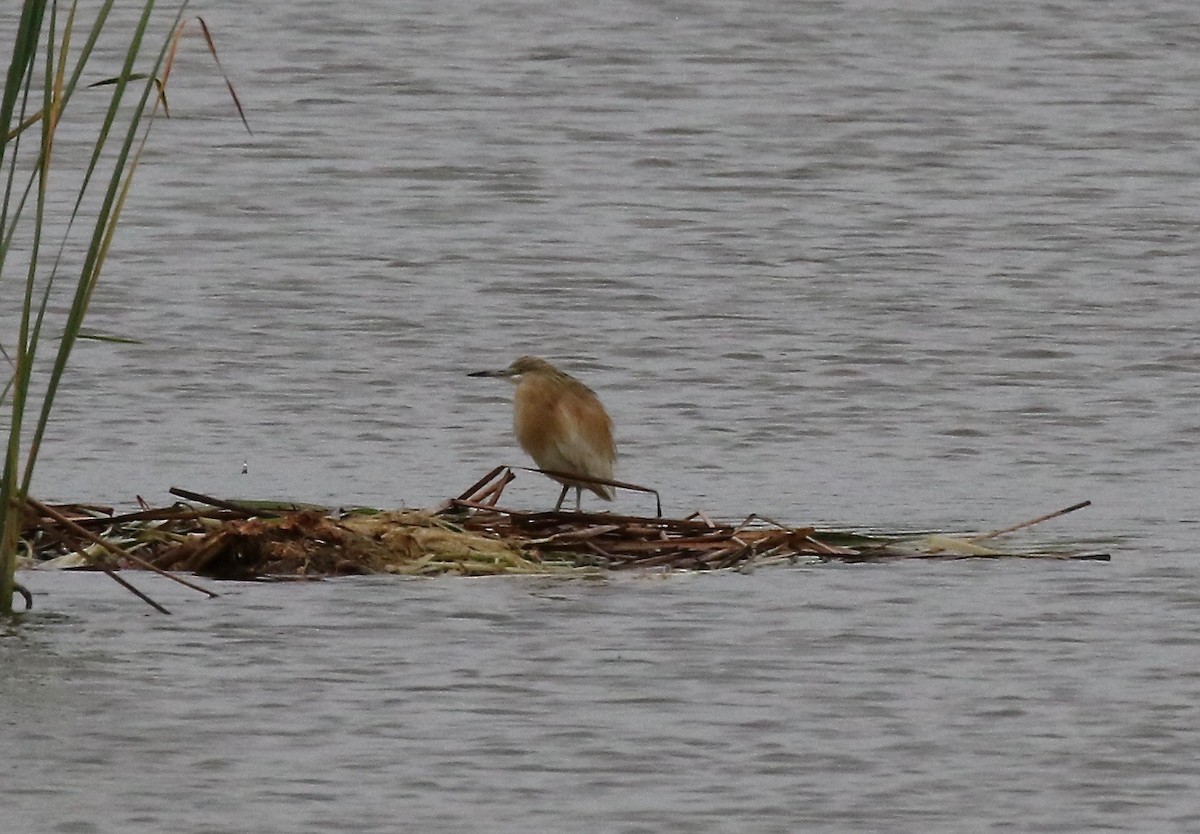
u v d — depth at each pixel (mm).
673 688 12000
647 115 33312
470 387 20984
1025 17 39219
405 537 14102
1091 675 12430
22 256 25141
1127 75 36031
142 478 17469
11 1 37625
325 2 39125
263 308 23547
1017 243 27266
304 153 30609
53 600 13242
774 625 13109
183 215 27344
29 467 12930
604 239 26969
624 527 14570
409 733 11234
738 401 20797
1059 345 22969
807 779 10789
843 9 39500
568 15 39000
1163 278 25797
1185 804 10594
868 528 16312
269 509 14508
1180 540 15789
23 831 9922
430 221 27578
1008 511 16938
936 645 12859
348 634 12719
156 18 37469
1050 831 10250
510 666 12266
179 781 10539
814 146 31812
